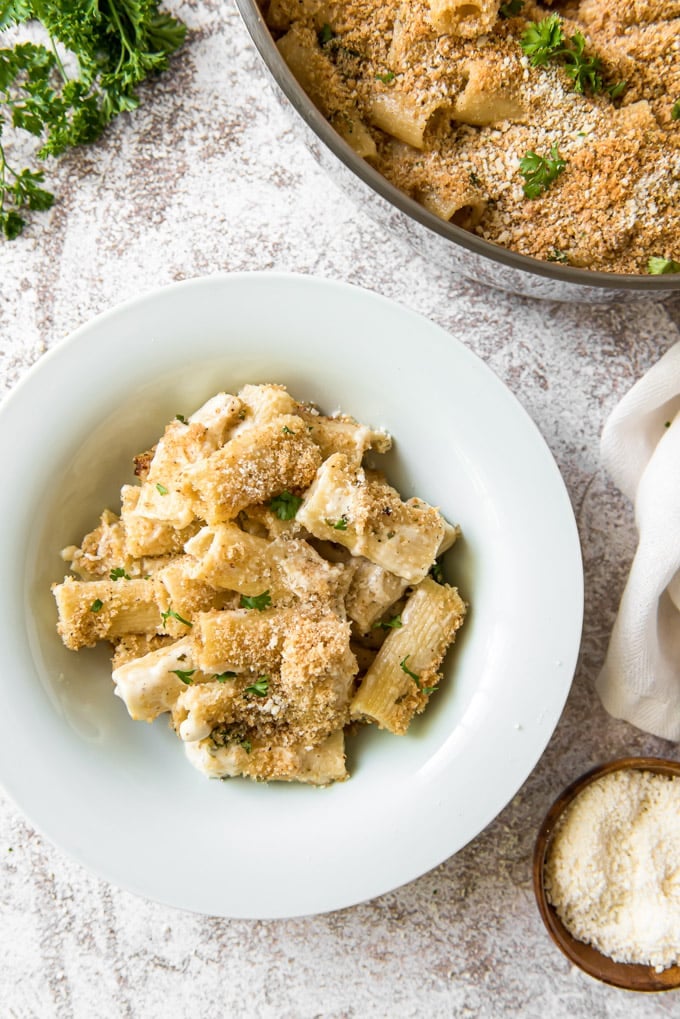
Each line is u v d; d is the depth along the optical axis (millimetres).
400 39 447
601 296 446
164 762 462
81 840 446
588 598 506
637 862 494
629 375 505
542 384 504
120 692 441
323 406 478
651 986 476
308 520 444
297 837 454
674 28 448
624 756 506
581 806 496
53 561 461
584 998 503
